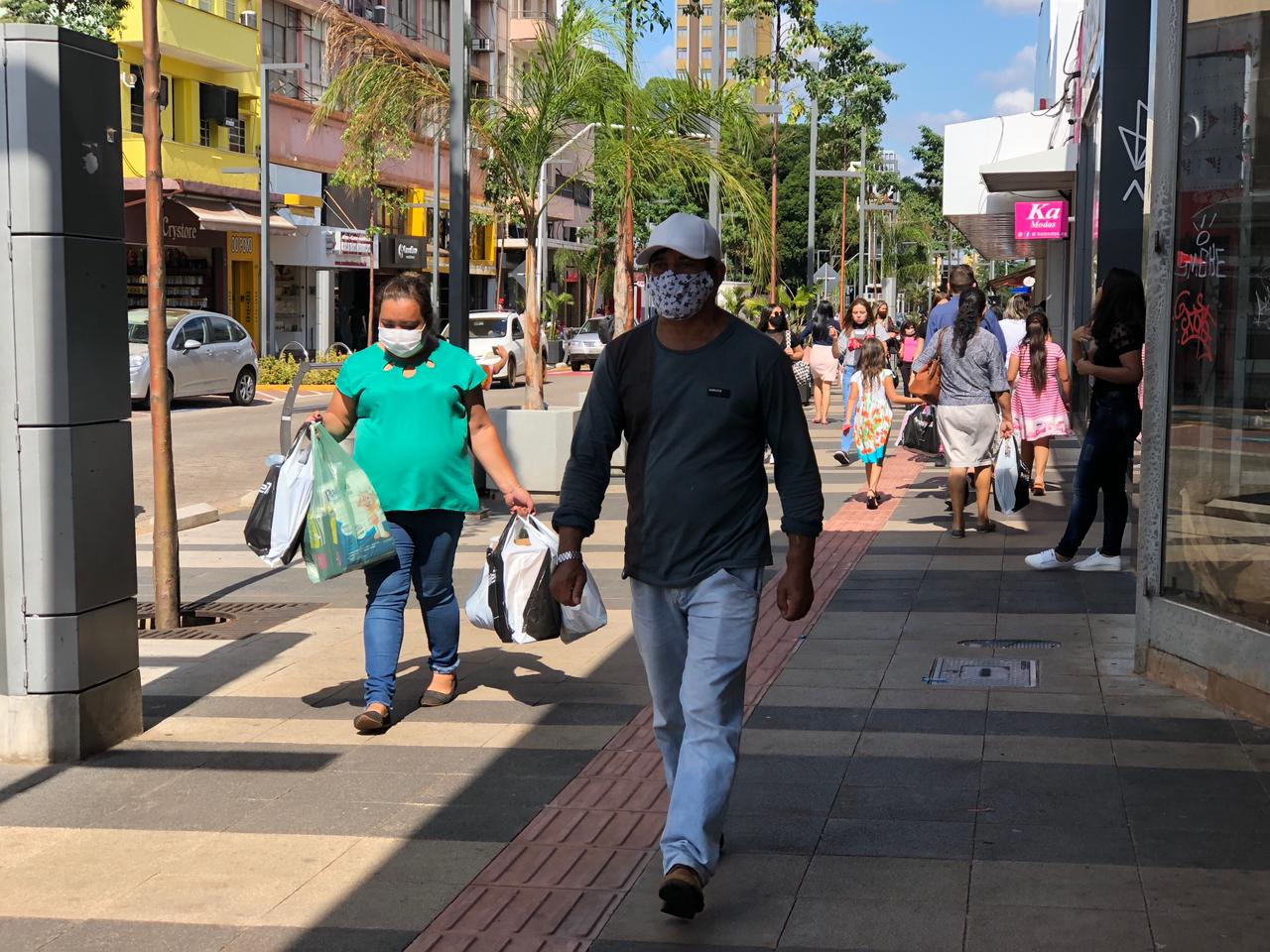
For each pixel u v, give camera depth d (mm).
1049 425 13836
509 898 4441
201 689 7145
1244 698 6141
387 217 52156
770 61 25000
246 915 4363
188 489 16344
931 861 4621
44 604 5902
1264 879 4402
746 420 4316
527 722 6438
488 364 36000
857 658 7387
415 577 6734
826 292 41969
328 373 35281
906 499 14109
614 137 15734
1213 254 6281
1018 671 7039
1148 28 14539
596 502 4527
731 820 5039
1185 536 6613
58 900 4508
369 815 5238
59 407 5855
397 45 14562
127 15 35906
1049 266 29406
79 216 5867
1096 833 4824
